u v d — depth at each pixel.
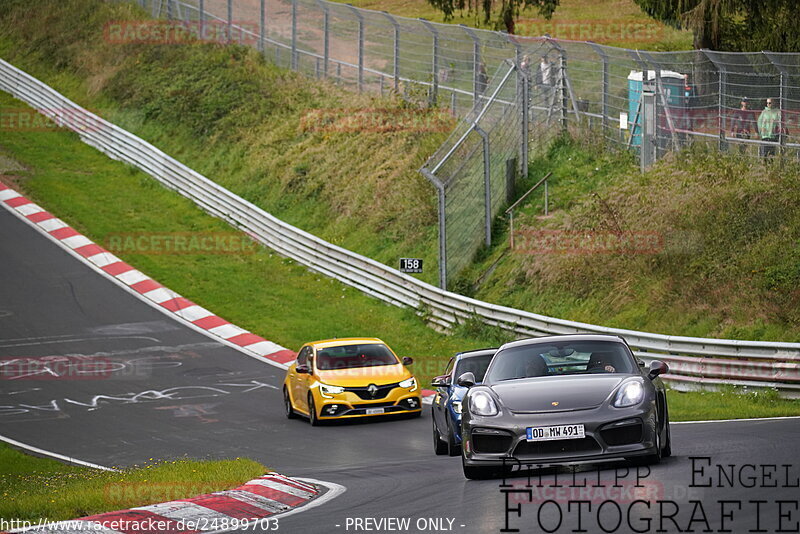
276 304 122.88
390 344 108.31
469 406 40.66
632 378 40.31
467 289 112.44
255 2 198.62
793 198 97.12
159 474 47.25
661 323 90.56
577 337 44.75
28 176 162.88
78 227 145.50
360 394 75.06
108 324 115.06
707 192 102.06
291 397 80.12
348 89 169.75
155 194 159.00
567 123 131.12
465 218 116.19
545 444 38.38
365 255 129.62
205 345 109.06
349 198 141.50
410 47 167.62
